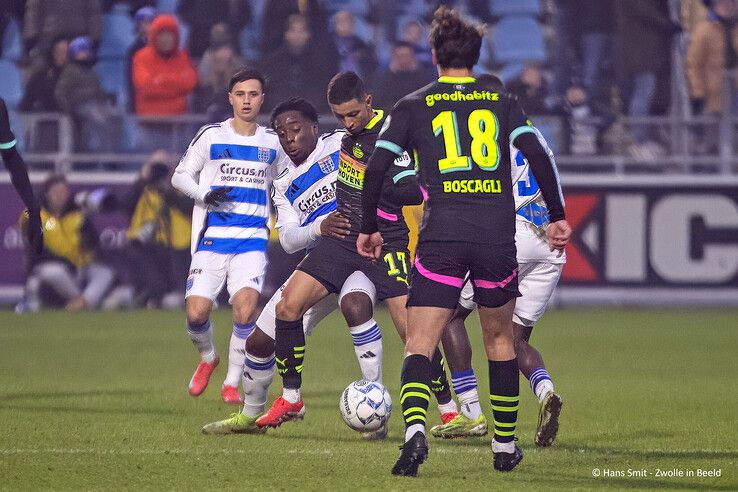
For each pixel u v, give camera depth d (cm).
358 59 6334
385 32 6888
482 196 2031
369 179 2053
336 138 2762
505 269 2044
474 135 2041
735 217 6231
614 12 6650
